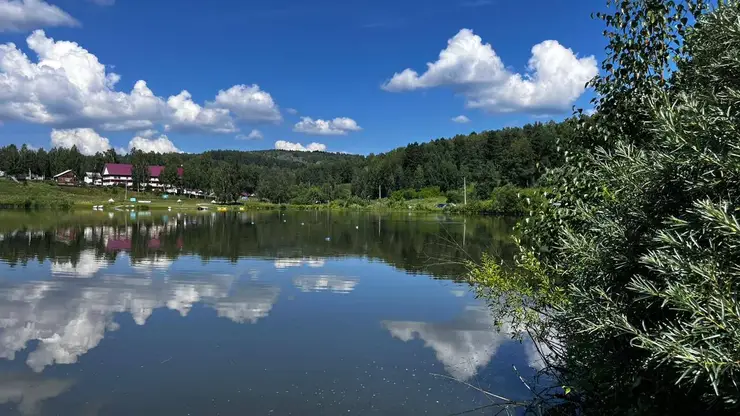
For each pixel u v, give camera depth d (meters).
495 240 29.34
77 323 10.61
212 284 15.15
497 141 112.56
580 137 6.84
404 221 53.69
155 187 130.75
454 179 111.25
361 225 45.88
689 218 3.79
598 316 4.32
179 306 12.26
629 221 4.50
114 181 130.75
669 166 3.88
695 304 3.15
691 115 3.87
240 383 7.63
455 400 7.01
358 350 9.15
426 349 9.22
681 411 4.34
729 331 2.98
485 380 7.74
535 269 6.52
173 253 22.50
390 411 6.75
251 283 15.45
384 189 122.38
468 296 13.73
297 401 7.03
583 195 6.33
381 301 13.13
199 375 7.91
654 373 4.40
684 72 5.23
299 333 10.15
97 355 8.77
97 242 26.55
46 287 14.16
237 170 111.75
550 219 6.64
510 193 58.91
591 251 4.66
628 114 6.27
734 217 3.09
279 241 29.25
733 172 3.39
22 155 113.12
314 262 20.41
